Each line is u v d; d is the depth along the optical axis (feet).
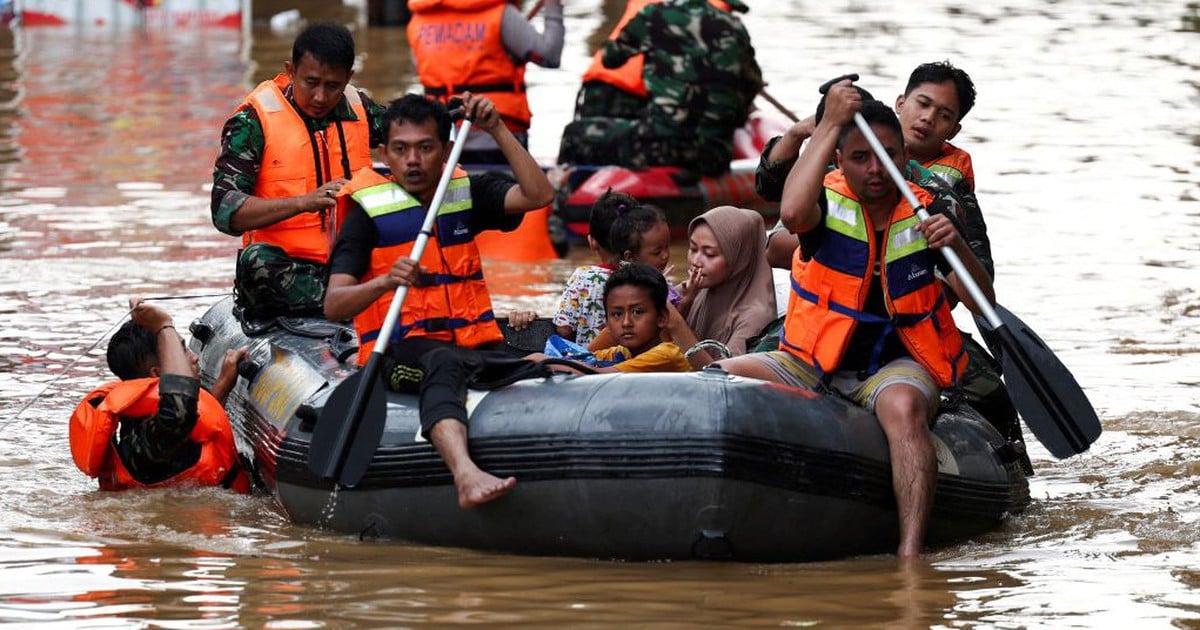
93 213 101.45
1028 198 107.55
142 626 40.88
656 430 45.19
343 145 60.90
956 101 55.52
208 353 62.03
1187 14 214.48
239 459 55.98
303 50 59.47
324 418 47.42
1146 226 99.09
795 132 51.90
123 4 207.72
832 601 42.83
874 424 47.57
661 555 46.09
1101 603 42.91
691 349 53.11
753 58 99.40
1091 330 75.77
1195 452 58.59
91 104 144.66
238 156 59.41
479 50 98.63
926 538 48.52
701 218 55.93
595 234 57.36
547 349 52.70
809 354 48.91
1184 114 140.15
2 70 166.30
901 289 48.44
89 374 68.28
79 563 46.24
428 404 46.88
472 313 50.57
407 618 41.32
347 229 49.78
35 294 81.71
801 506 45.75
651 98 97.86
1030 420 49.80
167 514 51.47
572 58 175.52
